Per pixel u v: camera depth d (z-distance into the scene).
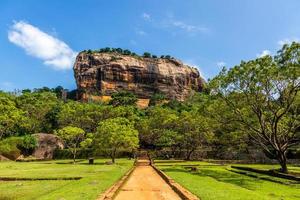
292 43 42.00
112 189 24.98
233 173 47.34
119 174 39.53
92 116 111.56
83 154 97.25
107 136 72.69
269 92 45.19
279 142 46.72
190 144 88.81
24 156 95.38
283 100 46.53
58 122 113.00
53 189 28.83
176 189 25.92
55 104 126.88
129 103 149.50
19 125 107.44
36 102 125.19
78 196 21.31
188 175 39.19
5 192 27.39
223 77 48.16
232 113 50.84
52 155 99.25
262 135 50.44
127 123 88.81
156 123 103.12
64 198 20.66
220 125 55.69
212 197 21.12
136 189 27.34
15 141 96.06
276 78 43.41
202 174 44.19
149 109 143.25
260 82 44.56
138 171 50.69
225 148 81.06
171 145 97.19
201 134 84.62
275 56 43.41
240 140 59.78
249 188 31.62
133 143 74.94
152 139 107.19
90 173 42.41
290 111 50.75
